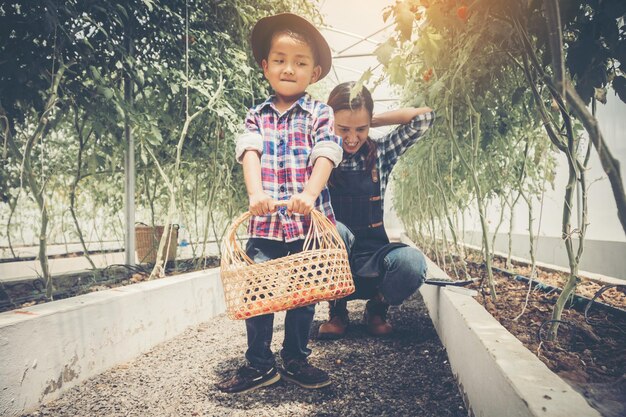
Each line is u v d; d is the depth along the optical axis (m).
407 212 7.28
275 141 1.83
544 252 4.61
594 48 1.27
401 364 2.02
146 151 3.36
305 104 1.85
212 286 3.13
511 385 1.04
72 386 1.79
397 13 1.70
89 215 4.46
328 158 1.67
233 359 2.15
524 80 2.44
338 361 2.07
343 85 2.31
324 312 3.26
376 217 2.45
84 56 2.36
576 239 3.68
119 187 4.03
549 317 1.97
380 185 2.50
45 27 2.05
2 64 2.14
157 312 2.42
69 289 2.78
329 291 1.39
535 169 3.58
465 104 2.76
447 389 1.72
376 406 1.59
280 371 1.89
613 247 3.12
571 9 1.24
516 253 5.47
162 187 4.07
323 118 1.81
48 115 2.21
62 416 1.55
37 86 2.32
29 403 1.59
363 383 1.81
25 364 1.58
